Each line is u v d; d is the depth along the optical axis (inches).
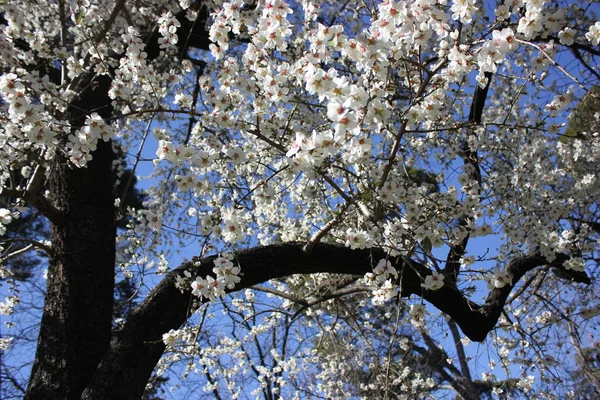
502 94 213.0
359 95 74.4
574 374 227.0
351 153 86.7
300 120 164.1
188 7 174.2
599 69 189.8
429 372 327.6
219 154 115.2
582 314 169.0
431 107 102.3
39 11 193.9
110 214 150.9
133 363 115.8
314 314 219.6
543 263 165.0
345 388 253.6
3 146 113.6
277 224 209.3
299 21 181.2
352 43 85.9
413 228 109.0
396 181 117.2
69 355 122.7
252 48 104.7
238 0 101.7
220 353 222.8
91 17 132.2
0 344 167.6
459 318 149.7
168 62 217.9
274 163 154.0
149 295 127.0
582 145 185.2
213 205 119.4
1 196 134.1
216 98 106.0
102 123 96.1
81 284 133.5
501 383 192.1
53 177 149.7
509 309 214.1
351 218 132.5
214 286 94.5
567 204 171.6
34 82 97.7
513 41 81.7
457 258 143.1
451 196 116.1
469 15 87.0
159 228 107.7
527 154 163.9
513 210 157.2
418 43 90.7
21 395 194.1
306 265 138.0
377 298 100.2
